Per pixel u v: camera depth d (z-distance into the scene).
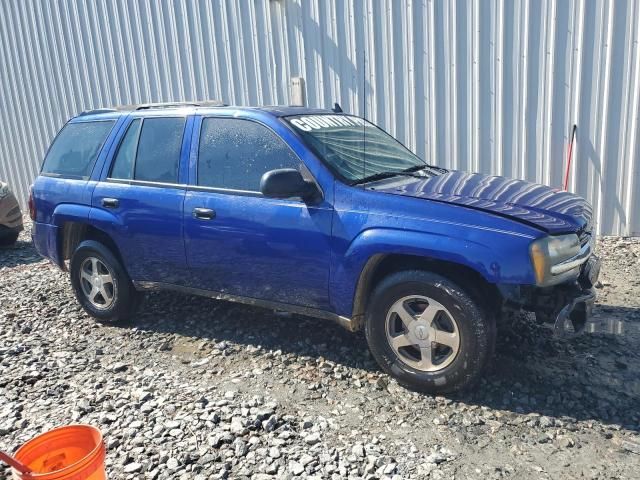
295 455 3.11
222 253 4.26
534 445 3.15
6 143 11.87
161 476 2.99
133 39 9.53
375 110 7.90
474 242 3.37
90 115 5.25
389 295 3.66
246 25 8.48
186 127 4.53
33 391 3.95
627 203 6.94
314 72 8.18
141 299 5.10
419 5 7.30
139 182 4.68
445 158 7.63
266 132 4.17
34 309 5.61
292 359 4.25
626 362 3.99
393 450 3.14
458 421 3.39
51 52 10.55
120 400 3.75
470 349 3.44
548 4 6.72
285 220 3.95
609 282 5.62
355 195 3.76
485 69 7.17
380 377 3.92
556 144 7.08
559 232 3.40
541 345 4.24
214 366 4.22
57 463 2.68
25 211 12.11
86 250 5.04
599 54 6.67
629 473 2.90
